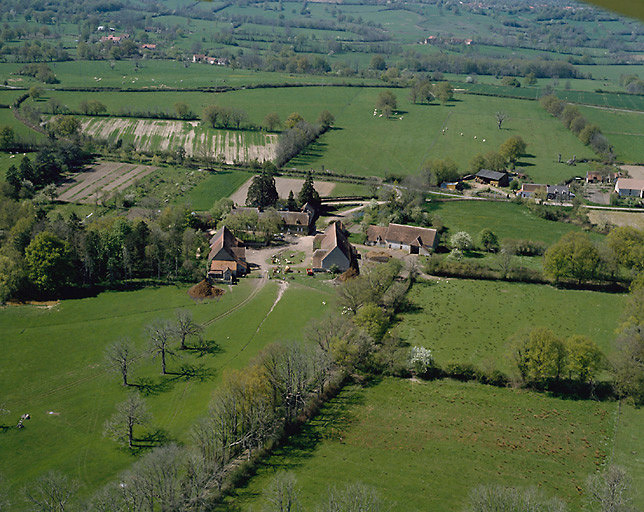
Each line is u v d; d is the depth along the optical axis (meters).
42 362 140.88
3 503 98.44
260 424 111.12
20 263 172.00
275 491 97.50
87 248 177.50
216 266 184.38
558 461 109.56
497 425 120.25
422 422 121.19
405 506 97.69
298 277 184.50
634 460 109.44
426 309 166.38
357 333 142.38
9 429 118.50
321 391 130.00
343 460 109.69
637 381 126.75
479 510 92.06
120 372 137.12
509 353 136.88
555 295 173.38
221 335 153.62
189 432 115.44
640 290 157.50
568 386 133.00
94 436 116.62
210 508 95.81
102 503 91.25
